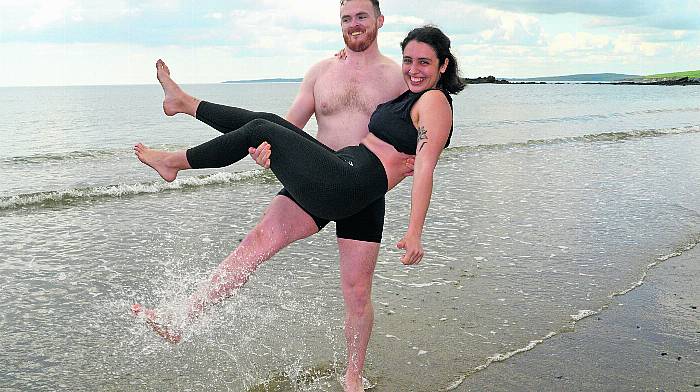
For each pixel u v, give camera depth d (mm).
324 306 5859
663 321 5547
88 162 15039
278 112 38281
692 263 7199
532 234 8336
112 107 48188
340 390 4363
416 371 4598
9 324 5289
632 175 13336
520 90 107938
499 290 6227
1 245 7543
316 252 7582
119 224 8672
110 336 5164
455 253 7434
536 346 5023
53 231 8250
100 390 4301
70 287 6180
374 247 4043
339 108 4219
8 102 61125
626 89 110062
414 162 3771
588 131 25156
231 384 4414
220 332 5266
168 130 25688
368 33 4141
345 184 3588
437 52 3828
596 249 7672
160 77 4020
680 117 34688
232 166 14805
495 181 12469
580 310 5762
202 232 8289
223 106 4023
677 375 4586
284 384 4426
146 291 6090
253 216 9266
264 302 5922
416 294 6094
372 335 5164
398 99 3936
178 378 4492
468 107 46781
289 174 3582
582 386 4406
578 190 11508
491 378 4504
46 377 4449
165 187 11438
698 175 13367
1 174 13117
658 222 9078
